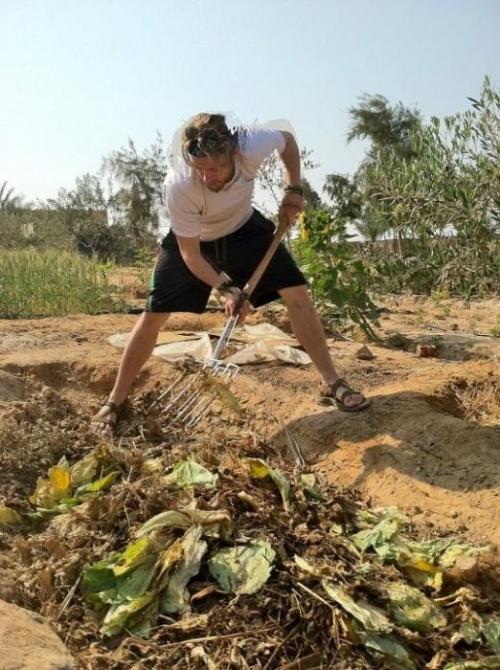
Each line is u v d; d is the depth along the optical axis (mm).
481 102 12320
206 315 7820
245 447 4297
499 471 3738
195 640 2854
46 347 6180
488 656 2926
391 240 13836
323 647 2904
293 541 3340
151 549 3154
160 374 5238
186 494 3576
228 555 3189
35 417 4516
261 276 4477
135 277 12641
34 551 3264
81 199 26484
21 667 2248
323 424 4410
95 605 3027
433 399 4742
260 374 5348
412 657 2914
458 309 10727
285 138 4457
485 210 12562
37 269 9797
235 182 4238
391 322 8758
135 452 3980
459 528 3521
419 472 3871
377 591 3098
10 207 26703
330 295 7055
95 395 5238
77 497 3660
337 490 3908
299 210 4520
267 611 2996
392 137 26062
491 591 3227
